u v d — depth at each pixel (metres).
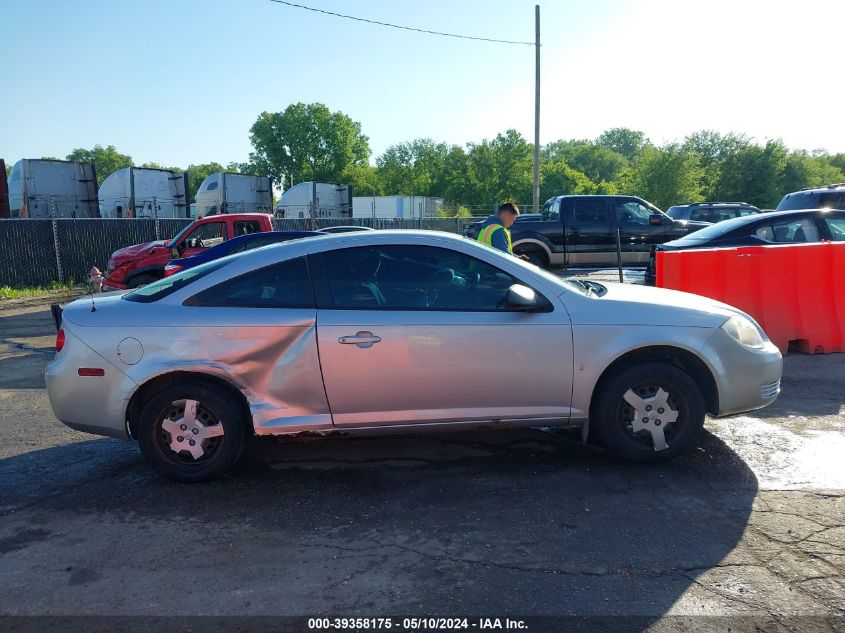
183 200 25.83
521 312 4.30
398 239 4.42
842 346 7.52
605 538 3.49
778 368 4.63
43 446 5.18
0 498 4.18
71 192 22.56
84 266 18.31
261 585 3.10
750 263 7.39
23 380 7.55
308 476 4.43
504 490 4.13
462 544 3.46
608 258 15.03
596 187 66.50
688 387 4.38
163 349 4.16
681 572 3.14
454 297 4.34
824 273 7.51
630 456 4.44
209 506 4.00
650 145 50.16
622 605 2.88
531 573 3.16
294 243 4.45
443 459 4.69
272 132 76.94
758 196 49.47
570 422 4.43
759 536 3.48
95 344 4.18
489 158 55.06
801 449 4.73
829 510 3.78
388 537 3.55
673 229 15.14
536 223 14.85
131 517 3.87
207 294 4.30
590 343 4.30
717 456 4.62
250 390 4.22
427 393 4.26
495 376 4.27
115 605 2.96
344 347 4.18
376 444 5.02
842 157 87.81
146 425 4.25
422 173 69.25
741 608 2.85
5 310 14.17
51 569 3.29
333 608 2.90
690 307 4.50
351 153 78.06
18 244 16.91
